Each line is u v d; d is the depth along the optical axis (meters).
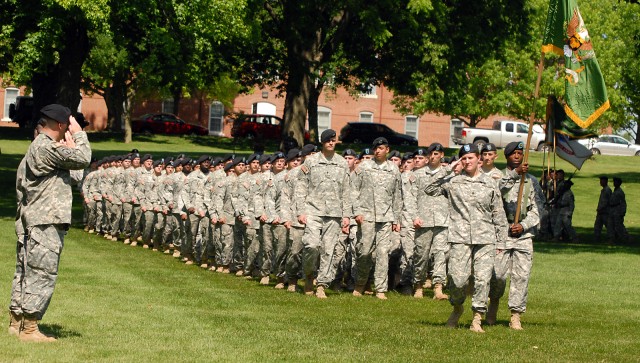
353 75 48.12
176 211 23.86
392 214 17.12
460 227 12.90
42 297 10.34
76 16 32.72
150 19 33.72
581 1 69.69
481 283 12.84
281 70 42.50
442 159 18.55
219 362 9.82
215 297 15.87
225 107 79.94
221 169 20.81
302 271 17.70
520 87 68.31
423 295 17.86
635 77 65.38
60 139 10.41
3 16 34.22
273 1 40.81
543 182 32.28
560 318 14.83
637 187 47.81
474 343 11.75
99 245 25.52
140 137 65.38
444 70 43.47
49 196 10.29
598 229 32.16
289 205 17.69
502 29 43.97
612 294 17.94
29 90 70.25
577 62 15.57
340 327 12.79
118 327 12.02
